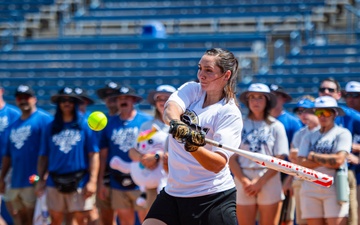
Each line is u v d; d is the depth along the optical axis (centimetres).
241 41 4000
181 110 1059
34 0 4541
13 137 2062
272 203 1683
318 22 4219
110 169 1983
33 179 2031
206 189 1052
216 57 1049
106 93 2188
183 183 1058
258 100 1695
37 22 4472
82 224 1922
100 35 4378
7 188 2141
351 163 1697
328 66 3659
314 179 1053
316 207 1664
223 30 4272
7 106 2205
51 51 4047
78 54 4044
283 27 4172
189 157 1051
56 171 1895
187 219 1057
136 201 1875
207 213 1053
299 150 1688
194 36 4069
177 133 970
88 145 1908
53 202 1914
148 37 4153
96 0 4566
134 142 1916
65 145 1897
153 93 1884
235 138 1048
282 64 3722
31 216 2067
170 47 4053
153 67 3816
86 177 1914
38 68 3906
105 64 3941
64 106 1894
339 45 3809
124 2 4522
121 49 4031
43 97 3641
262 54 3859
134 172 1784
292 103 3372
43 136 1966
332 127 1647
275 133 1708
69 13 4541
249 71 3716
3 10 4494
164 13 4428
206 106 1068
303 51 3831
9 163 2114
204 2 4462
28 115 2067
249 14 4256
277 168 1043
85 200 1906
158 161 1741
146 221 1079
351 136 1664
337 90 1931
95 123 1228
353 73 3538
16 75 3909
